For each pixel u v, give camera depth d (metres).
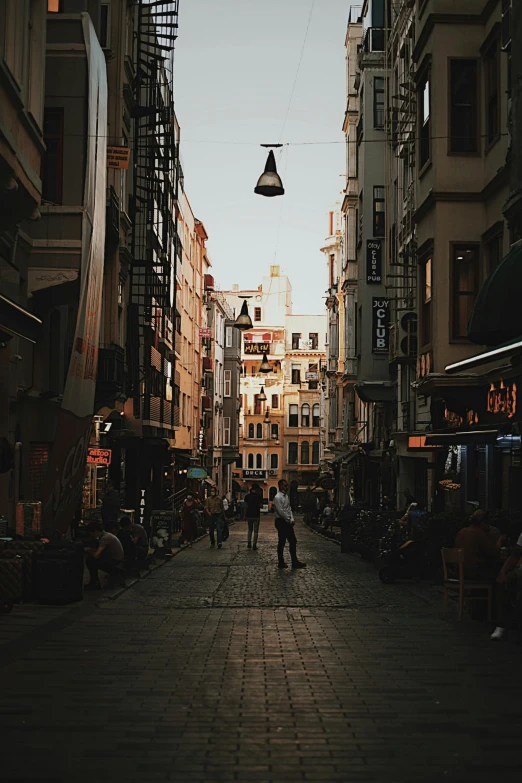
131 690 8.05
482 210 20.67
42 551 14.09
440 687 8.27
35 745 6.34
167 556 23.48
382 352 37.69
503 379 15.86
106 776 5.67
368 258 38.12
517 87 15.70
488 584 12.21
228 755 6.14
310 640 10.81
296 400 105.56
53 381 21.78
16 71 13.16
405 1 30.20
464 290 20.69
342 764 5.95
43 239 18.67
